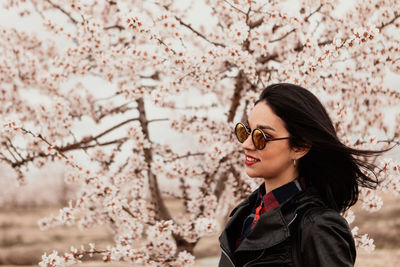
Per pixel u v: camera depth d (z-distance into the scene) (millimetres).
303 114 1373
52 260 3004
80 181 3658
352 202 1558
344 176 1477
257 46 3736
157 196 4637
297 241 1271
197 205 4215
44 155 4258
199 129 4555
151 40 3361
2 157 4250
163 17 3443
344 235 1231
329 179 1474
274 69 4145
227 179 4691
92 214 4555
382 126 4703
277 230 1301
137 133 4301
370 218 16969
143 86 4262
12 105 5297
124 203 3688
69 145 4449
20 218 23438
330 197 1457
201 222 3426
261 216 1350
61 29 4191
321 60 3002
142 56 3648
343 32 4156
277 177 1469
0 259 14742
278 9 3744
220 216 5207
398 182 2883
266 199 1468
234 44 3486
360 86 4281
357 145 3318
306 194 1379
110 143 4621
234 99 4484
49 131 4480
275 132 1399
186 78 3652
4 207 27516
